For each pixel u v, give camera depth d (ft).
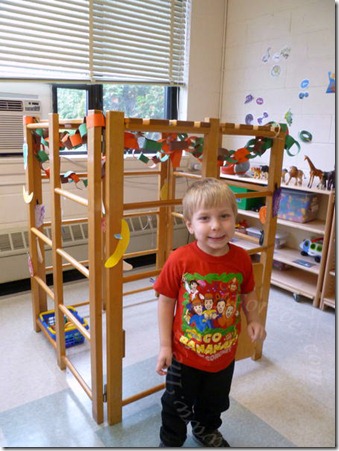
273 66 9.66
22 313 7.70
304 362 6.31
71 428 4.77
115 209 4.14
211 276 3.73
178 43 10.33
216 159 4.92
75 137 4.60
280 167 5.65
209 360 3.87
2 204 8.19
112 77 9.47
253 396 5.44
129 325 7.39
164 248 8.70
